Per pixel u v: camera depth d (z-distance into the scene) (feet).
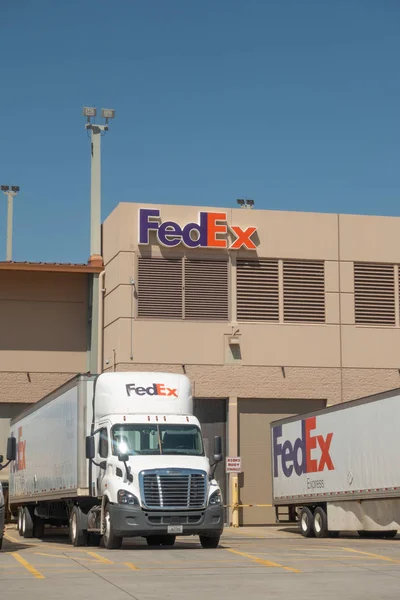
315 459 103.86
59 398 92.12
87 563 63.46
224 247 137.28
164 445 79.51
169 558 67.05
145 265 135.33
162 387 83.20
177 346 134.62
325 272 140.77
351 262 141.69
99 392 83.20
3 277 142.72
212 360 135.64
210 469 80.48
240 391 135.85
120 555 69.82
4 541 101.50
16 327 142.10
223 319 136.98
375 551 72.95
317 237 141.08
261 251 139.13
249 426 136.56
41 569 59.77
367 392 139.44
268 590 49.16
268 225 139.74
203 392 134.72
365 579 53.78
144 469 75.72
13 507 118.93
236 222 138.82
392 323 141.90
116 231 136.26
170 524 75.05
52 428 94.84
